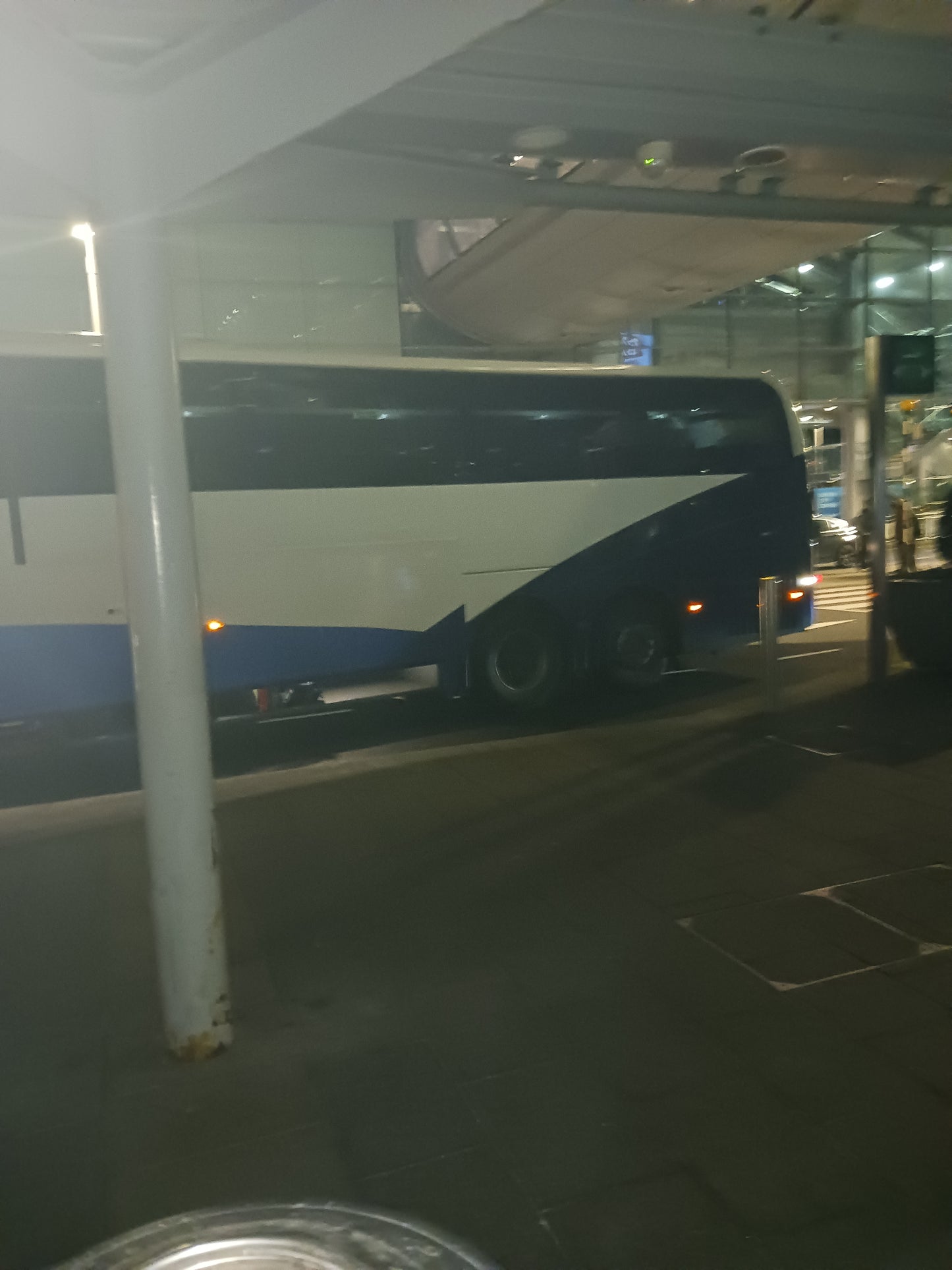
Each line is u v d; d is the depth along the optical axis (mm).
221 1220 2975
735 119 7895
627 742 8750
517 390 11156
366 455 10398
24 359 8922
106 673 9258
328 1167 3225
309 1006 4336
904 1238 2822
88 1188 3191
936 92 8133
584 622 11789
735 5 7871
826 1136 3295
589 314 19891
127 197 3561
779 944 4719
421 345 23609
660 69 7125
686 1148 3256
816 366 30766
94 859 6414
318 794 7625
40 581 9000
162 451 3682
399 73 3375
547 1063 3801
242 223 8844
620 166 11812
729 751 8188
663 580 12133
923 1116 3385
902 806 6578
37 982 4711
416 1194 3082
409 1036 4047
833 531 27562
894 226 9430
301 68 3436
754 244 15656
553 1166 3188
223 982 3990
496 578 11156
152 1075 3850
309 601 10164
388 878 5824
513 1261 2781
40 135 3477
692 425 12227
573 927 5035
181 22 3496
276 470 9984
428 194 8414
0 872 6234
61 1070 3924
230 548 9805
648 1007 4199
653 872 5703
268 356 9961
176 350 3760
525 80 6984
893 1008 4109
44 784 9258
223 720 11492
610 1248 2824
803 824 6348
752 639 12797
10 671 8969
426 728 10898
